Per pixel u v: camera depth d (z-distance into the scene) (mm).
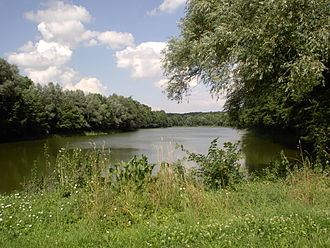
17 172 14141
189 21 10266
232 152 7195
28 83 55375
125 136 54156
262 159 16734
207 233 3955
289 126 23172
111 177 6316
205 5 9023
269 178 7773
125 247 3744
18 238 4176
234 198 5629
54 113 53438
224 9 8383
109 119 70750
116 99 85062
